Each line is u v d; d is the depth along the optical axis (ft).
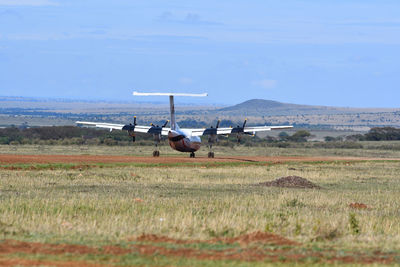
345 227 250.57
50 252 187.83
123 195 360.69
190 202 329.93
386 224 261.65
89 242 205.98
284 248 205.46
